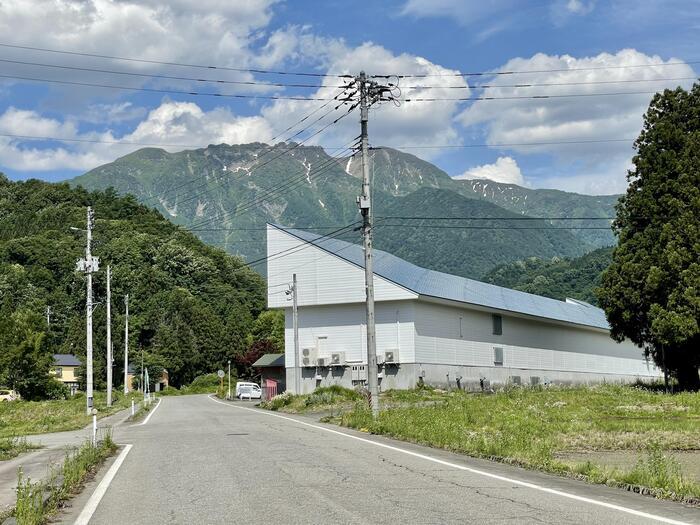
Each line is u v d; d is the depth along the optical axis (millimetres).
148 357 104062
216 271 127250
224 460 15320
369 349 26672
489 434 19625
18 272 109500
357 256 49906
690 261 38531
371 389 26375
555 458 14961
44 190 146250
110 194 150250
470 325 50406
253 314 126312
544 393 37562
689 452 16391
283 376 64688
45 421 37375
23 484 12945
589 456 15766
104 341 100250
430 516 8953
